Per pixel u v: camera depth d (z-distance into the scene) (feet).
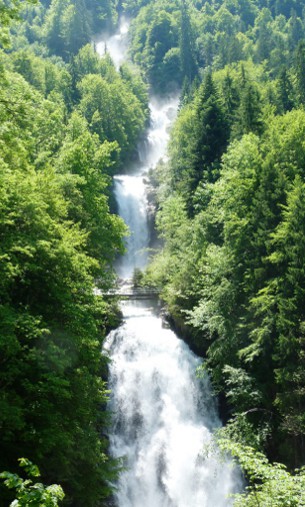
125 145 265.95
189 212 138.92
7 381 52.49
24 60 228.02
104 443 84.38
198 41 466.70
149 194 212.84
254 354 82.89
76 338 57.93
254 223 94.63
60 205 73.61
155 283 134.72
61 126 115.75
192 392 104.83
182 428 100.63
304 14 495.82
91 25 573.33
